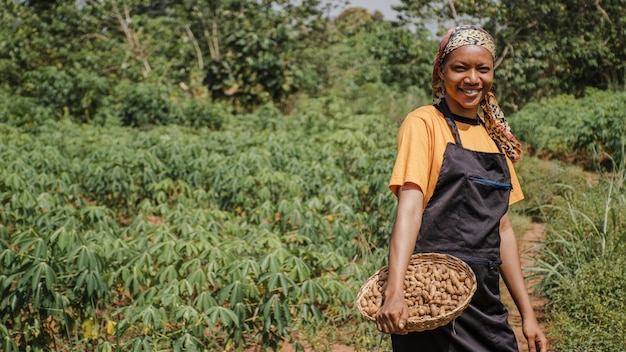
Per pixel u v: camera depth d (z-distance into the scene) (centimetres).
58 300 397
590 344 407
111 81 1505
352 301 471
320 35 1881
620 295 442
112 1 1764
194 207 657
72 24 1755
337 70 1742
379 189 627
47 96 1398
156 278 422
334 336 454
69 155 927
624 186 684
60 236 414
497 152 244
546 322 480
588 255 515
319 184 680
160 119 1307
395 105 1427
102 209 538
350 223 606
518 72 1427
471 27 235
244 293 400
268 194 634
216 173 682
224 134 912
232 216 566
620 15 1455
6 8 1733
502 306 240
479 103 248
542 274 523
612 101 1174
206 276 423
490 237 234
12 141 895
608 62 1438
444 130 235
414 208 226
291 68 1669
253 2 1711
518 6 1442
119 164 718
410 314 220
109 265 444
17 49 1647
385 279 228
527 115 1217
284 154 775
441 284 223
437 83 246
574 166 966
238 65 1655
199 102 1381
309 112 1188
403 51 1533
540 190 802
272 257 407
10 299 391
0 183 598
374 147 795
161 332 402
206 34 1708
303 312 409
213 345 430
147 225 522
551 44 1410
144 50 1758
